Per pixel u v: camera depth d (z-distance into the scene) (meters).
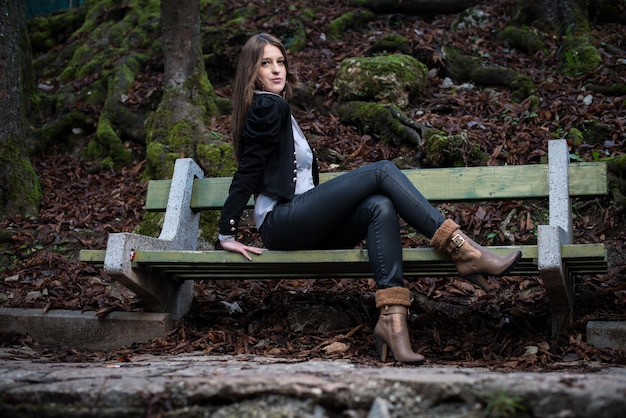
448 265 3.06
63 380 2.12
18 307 3.84
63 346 3.59
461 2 7.14
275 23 6.86
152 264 3.29
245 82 3.19
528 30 6.46
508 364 2.69
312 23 6.98
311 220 2.97
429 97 5.77
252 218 4.67
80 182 5.63
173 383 1.97
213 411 1.91
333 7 7.45
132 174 5.57
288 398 1.91
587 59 5.83
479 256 2.78
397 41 6.31
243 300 3.87
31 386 2.04
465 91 5.80
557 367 2.62
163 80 6.15
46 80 7.51
